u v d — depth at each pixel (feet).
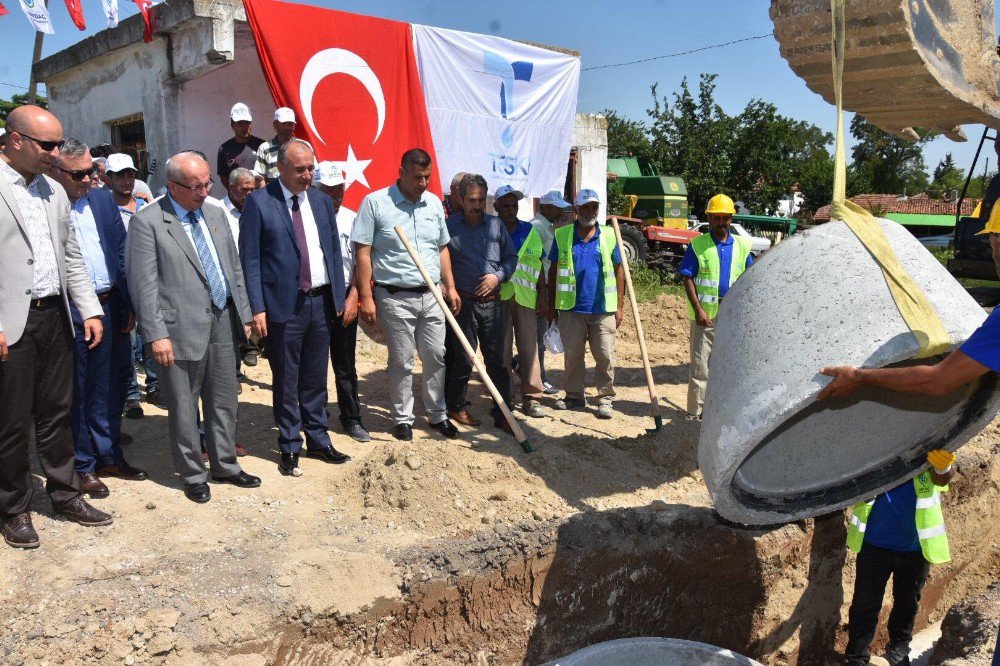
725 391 10.26
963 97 11.70
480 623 12.30
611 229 20.34
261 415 18.70
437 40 27.86
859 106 12.69
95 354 13.92
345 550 11.96
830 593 16.16
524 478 14.67
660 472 16.28
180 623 9.89
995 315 8.27
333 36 24.61
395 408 17.10
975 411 10.85
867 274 9.62
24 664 9.09
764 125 94.84
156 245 12.80
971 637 11.74
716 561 14.37
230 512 13.10
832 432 12.12
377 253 16.43
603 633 13.65
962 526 17.99
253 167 22.63
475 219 18.03
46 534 11.91
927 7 10.97
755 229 69.26
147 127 26.63
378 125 25.80
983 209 30.76
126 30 26.27
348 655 11.03
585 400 22.43
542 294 20.15
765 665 15.47
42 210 11.85
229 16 23.17
